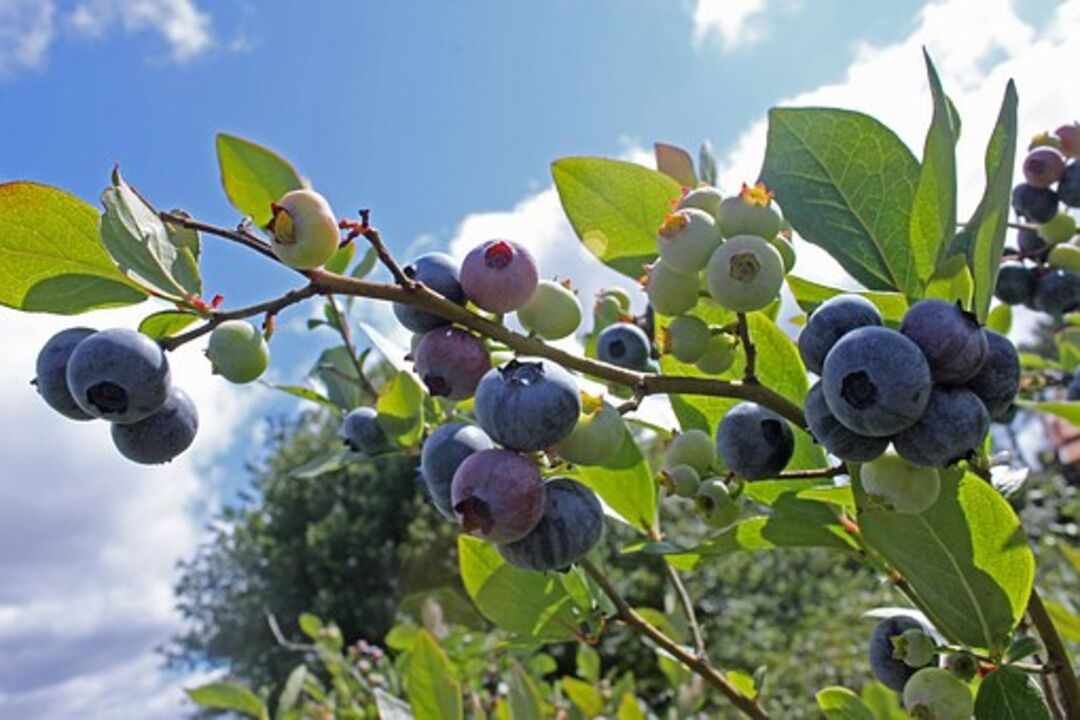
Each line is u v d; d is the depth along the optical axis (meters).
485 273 0.15
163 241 0.16
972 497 0.15
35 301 0.16
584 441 0.15
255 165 0.21
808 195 0.19
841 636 1.20
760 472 0.17
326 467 0.27
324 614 2.40
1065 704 0.16
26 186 0.15
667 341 0.17
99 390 0.15
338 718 0.61
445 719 0.23
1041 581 0.68
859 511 0.16
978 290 0.15
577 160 0.19
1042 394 0.35
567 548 0.14
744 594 1.45
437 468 0.15
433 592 0.51
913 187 0.19
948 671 0.16
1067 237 0.27
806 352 0.15
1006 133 0.15
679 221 0.16
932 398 0.13
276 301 0.15
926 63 0.17
